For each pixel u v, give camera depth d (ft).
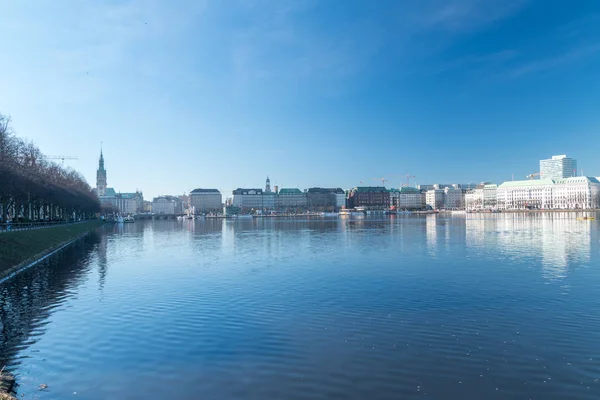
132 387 74.95
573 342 91.91
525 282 154.81
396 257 228.02
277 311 119.55
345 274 176.55
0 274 180.04
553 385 73.05
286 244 319.06
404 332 100.17
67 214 617.62
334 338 96.84
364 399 69.15
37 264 225.97
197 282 164.55
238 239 380.99
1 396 68.03
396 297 133.80
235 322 109.91
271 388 73.41
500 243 295.07
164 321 111.75
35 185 334.85
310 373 78.84
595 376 76.02
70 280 174.60
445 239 333.62
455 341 93.61
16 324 111.86
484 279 161.58
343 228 536.01
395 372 78.74
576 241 302.45
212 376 78.43
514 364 81.35
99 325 109.60
